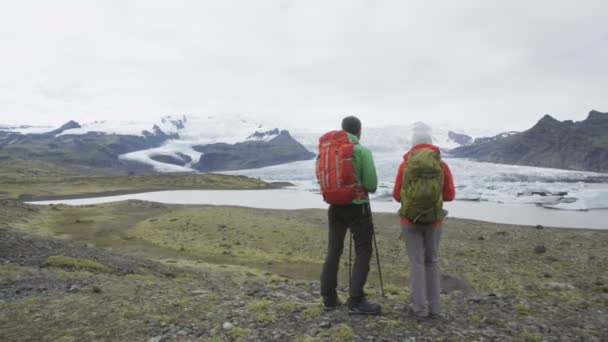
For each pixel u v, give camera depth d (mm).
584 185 132125
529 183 143875
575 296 11734
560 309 7578
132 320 5945
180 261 20281
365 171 5469
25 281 9133
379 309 6004
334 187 5516
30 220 35281
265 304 6715
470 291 11422
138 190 124062
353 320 5781
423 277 5840
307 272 19531
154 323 5820
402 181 5586
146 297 7324
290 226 33781
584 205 66688
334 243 6090
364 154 5473
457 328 5637
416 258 5828
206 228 32844
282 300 7484
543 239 27219
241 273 17406
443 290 11398
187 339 5254
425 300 5863
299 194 108688
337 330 5379
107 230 32312
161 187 137125
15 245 13953
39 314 6215
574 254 22609
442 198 5672
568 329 6094
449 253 22797
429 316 5980
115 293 7699
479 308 7156
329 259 6176
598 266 19844
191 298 7293
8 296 7539
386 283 16781
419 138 5637
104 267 12602
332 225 6023
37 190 111750
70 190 116438
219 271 17484
